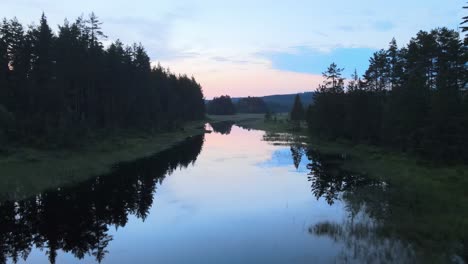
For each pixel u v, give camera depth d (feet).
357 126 168.96
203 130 303.07
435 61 152.05
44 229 59.36
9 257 48.24
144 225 59.98
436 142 107.24
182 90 379.96
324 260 43.04
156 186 89.76
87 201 75.72
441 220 55.88
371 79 202.80
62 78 165.58
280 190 84.64
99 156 126.52
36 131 128.57
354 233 52.34
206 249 48.34
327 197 77.20
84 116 181.06
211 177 101.09
